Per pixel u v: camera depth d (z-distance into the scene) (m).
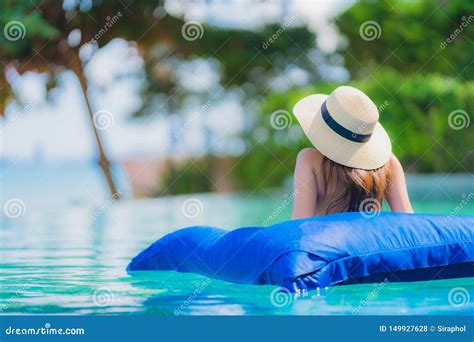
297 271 3.97
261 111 18.72
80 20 16.80
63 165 23.89
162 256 5.12
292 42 19.97
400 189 5.02
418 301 3.83
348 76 20.02
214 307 3.72
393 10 19.69
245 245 4.42
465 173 17.17
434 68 19.56
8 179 23.80
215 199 16.55
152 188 18.94
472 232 4.59
